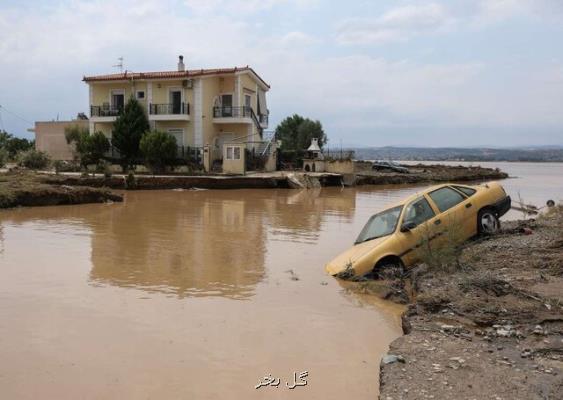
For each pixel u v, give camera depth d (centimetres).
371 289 888
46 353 624
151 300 841
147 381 552
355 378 557
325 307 805
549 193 3503
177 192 3177
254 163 4291
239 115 4438
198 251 1282
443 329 632
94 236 1509
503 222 1406
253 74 4706
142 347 642
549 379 490
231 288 918
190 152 4269
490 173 6047
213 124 4481
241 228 1700
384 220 1064
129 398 517
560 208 1711
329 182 4069
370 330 702
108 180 3216
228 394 523
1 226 1708
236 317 754
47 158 4203
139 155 4228
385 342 659
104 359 607
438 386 482
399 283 902
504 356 548
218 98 4541
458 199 1084
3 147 4797
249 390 531
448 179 5247
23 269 1066
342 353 624
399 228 1001
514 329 618
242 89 4584
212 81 4444
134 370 579
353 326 718
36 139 5106
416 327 645
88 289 909
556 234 1095
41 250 1282
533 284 770
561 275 821
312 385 541
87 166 4191
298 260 1176
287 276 1012
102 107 4531
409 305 754
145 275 1016
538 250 981
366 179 4438
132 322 732
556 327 615
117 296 865
